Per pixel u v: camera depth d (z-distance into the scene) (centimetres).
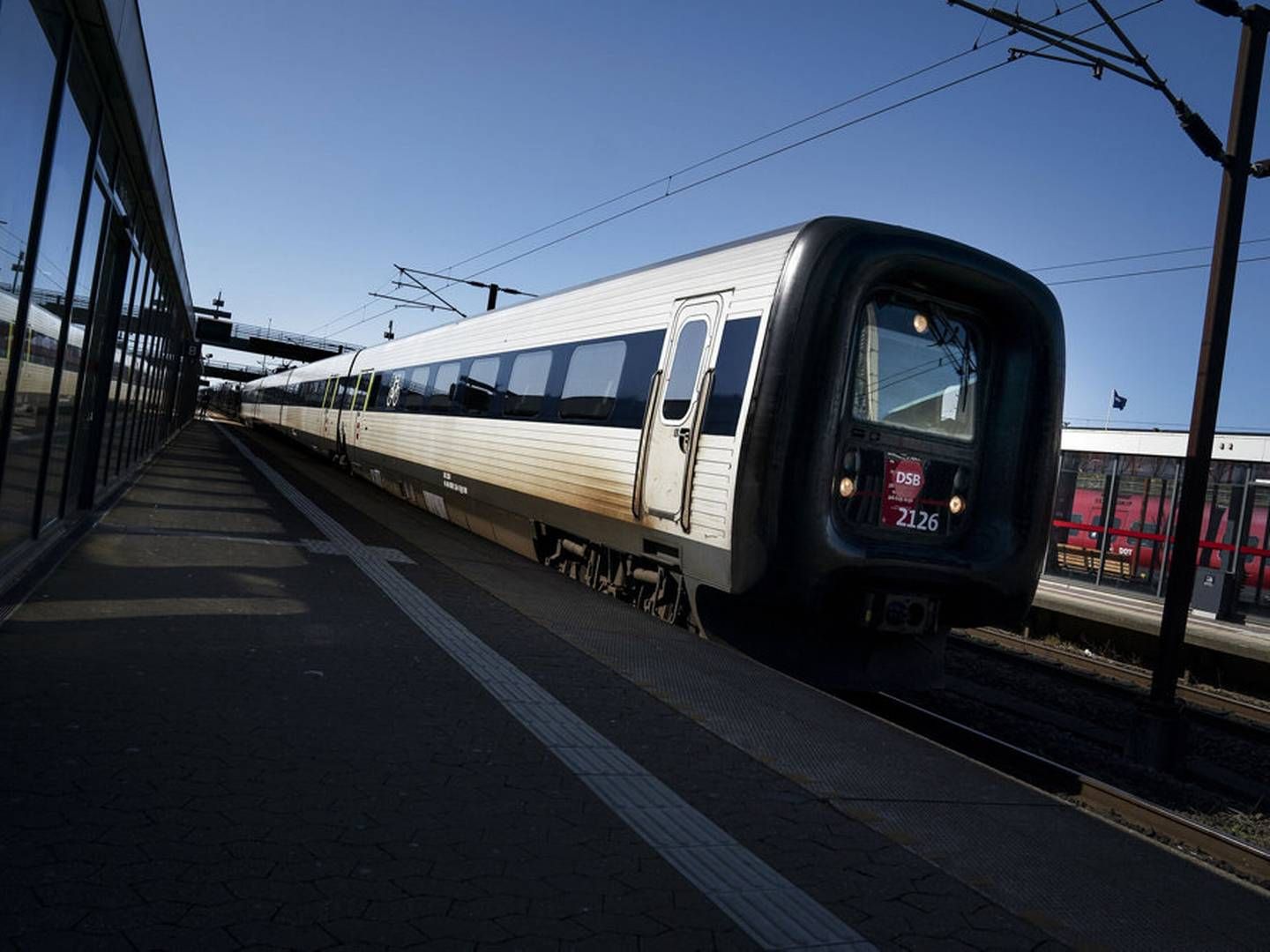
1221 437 1433
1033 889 331
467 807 333
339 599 659
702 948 260
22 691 384
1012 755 611
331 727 394
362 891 264
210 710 394
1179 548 696
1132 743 701
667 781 390
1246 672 1052
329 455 2309
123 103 679
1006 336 704
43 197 518
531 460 979
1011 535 696
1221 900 349
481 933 251
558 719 451
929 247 646
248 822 296
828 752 466
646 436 750
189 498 1149
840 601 652
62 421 689
